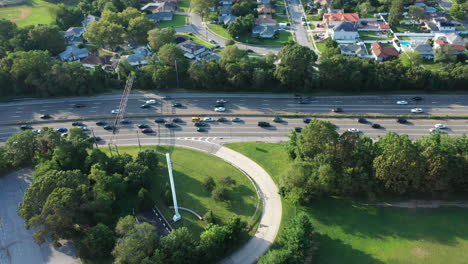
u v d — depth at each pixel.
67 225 104.56
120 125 166.12
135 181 124.56
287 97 183.38
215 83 188.12
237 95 186.25
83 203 109.00
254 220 118.69
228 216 120.00
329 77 182.75
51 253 107.88
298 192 119.50
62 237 107.12
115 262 94.69
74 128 145.00
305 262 104.88
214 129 163.25
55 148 133.50
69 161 131.00
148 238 99.12
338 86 186.62
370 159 123.81
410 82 181.50
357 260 105.88
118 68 195.25
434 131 155.75
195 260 101.81
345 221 117.94
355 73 179.50
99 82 190.25
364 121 163.50
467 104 173.38
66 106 179.25
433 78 181.50
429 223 116.69
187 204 124.88
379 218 118.69
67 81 182.50
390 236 112.88
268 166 141.50
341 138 126.25
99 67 192.50
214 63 188.25
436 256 106.81
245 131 161.62
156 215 120.25
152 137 159.12
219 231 105.38
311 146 127.12
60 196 104.25
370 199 124.31
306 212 121.12
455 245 109.69
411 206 122.44
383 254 107.50
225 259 107.00
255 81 183.25
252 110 174.38
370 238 112.38
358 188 123.38
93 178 121.06
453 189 124.00
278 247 109.38
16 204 124.88
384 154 119.12
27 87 187.88
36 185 109.50
